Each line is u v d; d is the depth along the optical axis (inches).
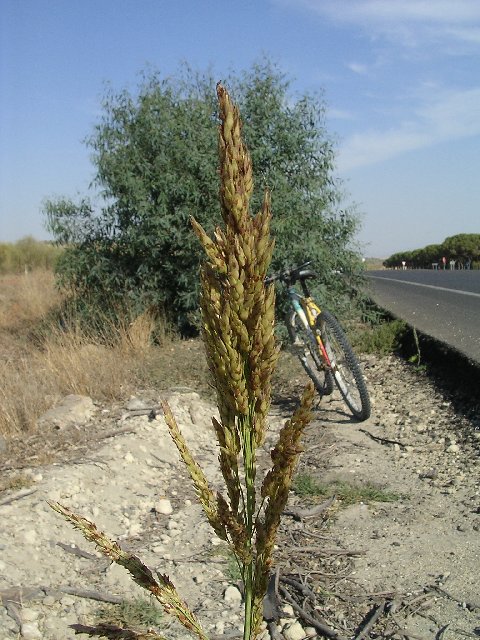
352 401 285.7
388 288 895.7
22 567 158.4
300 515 192.2
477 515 182.4
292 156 441.7
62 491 195.8
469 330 416.2
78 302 473.4
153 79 469.1
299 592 154.3
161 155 439.5
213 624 143.6
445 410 278.5
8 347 470.0
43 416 269.3
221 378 70.6
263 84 449.7
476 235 2268.7
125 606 148.2
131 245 450.9
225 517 72.3
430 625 137.3
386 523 184.7
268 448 252.2
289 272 312.7
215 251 68.4
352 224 450.9
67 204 473.1
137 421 265.6
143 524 193.3
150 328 427.5
